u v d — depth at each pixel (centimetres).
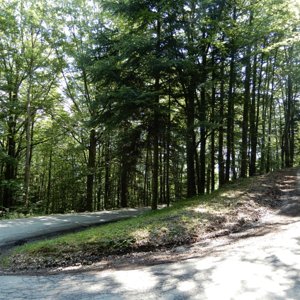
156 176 1736
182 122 2008
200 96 2053
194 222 1107
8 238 1256
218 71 2091
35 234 1330
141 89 1614
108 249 927
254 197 1550
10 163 2630
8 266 863
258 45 2259
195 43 1773
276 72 2994
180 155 2205
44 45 2502
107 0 1695
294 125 3828
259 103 2961
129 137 1803
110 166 3083
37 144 3162
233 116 2289
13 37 2483
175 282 592
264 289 529
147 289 567
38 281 671
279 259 677
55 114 2744
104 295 554
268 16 1866
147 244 955
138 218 1313
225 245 877
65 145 3119
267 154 3306
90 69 1619
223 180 2511
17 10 2455
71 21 2528
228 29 1842
